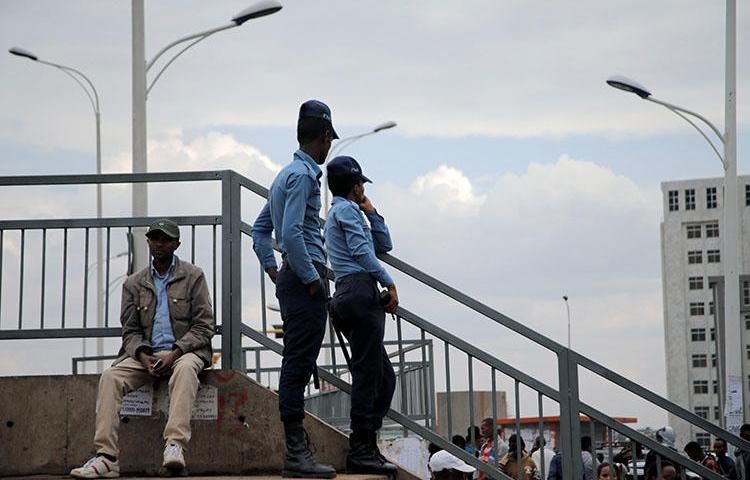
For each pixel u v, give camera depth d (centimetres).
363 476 1246
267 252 1338
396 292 1273
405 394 1377
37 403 1382
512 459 1869
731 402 3988
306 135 1260
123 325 1338
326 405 2542
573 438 1370
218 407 1360
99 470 1255
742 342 4444
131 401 1350
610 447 1401
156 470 1348
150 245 1333
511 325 1378
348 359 1294
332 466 1327
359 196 1334
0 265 1399
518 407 1373
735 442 1384
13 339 1401
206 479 1257
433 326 1381
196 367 1300
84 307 1406
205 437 1356
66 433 1378
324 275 1258
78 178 1416
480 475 1848
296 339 1242
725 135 4100
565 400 1370
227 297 1403
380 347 1278
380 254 1384
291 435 1240
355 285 1262
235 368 1391
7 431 1378
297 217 1220
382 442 2061
